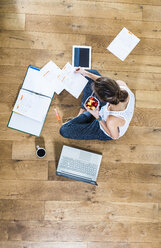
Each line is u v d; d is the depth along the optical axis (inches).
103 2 82.6
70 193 80.1
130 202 81.4
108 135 76.0
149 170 82.6
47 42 81.4
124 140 82.4
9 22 80.9
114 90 54.0
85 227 79.7
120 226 80.7
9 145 79.6
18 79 80.3
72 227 79.5
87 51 81.8
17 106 78.7
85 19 82.4
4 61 80.3
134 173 82.1
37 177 79.7
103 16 82.7
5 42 80.5
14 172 79.4
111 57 82.5
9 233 78.4
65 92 80.7
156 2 84.1
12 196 79.0
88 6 82.4
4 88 79.9
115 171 81.6
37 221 79.0
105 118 73.0
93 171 79.1
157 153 83.0
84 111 80.0
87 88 79.9
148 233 81.1
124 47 82.8
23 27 81.1
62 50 81.4
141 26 83.6
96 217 80.3
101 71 82.4
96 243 79.6
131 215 81.2
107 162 81.5
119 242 80.3
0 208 78.6
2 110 79.7
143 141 82.9
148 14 84.0
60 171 78.7
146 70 83.5
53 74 80.2
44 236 78.8
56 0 81.5
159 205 82.0
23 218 78.8
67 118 81.1
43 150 78.2
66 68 80.4
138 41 83.1
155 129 83.3
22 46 80.8
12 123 79.5
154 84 83.7
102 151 81.5
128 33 83.1
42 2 81.4
